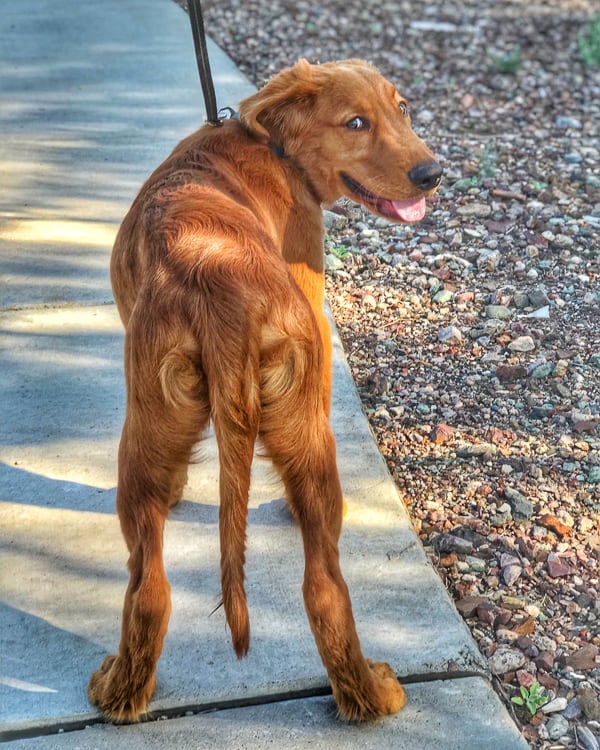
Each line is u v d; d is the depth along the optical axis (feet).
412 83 26.73
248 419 8.43
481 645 10.77
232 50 28.04
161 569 8.96
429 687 9.99
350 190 11.14
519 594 11.44
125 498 8.98
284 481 9.18
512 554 11.96
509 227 19.62
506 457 13.53
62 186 20.03
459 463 13.44
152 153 21.40
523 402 14.69
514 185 21.16
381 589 11.12
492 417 14.37
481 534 12.25
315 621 9.03
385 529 11.99
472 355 15.78
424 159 10.68
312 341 8.82
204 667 10.12
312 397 8.91
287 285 8.85
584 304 17.11
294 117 10.84
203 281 8.55
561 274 18.04
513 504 12.64
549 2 36.27
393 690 9.64
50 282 16.93
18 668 10.11
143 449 8.88
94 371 14.84
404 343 16.11
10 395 14.29
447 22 32.50
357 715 9.48
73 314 16.16
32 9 30.27
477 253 18.61
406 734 9.44
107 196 19.67
